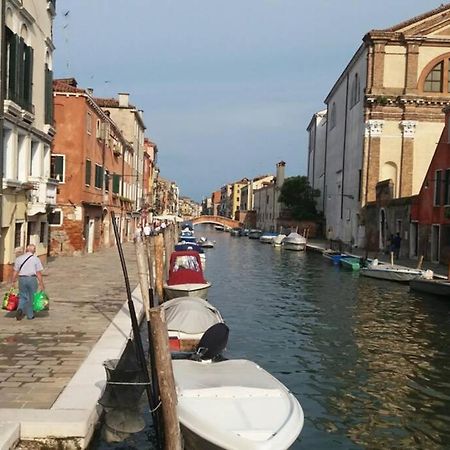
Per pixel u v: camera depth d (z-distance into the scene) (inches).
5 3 586.6
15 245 681.0
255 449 222.8
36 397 272.1
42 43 757.3
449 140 1111.0
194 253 745.6
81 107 1071.6
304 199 2593.5
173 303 482.0
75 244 1088.8
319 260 1524.4
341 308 724.0
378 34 1630.2
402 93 1647.4
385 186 1523.1
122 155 1643.7
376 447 300.5
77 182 1080.2
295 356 476.7
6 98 604.1
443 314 681.0
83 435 240.2
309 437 310.5
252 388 268.2
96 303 550.9
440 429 324.5
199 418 244.1
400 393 382.6
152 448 272.5
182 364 310.3
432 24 1635.1
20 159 686.5
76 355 350.6
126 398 261.6
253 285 959.6
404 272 978.7
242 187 5526.6
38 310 466.3
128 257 1102.4
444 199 1121.4
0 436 223.5
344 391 386.0
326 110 2564.0
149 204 2539.4
